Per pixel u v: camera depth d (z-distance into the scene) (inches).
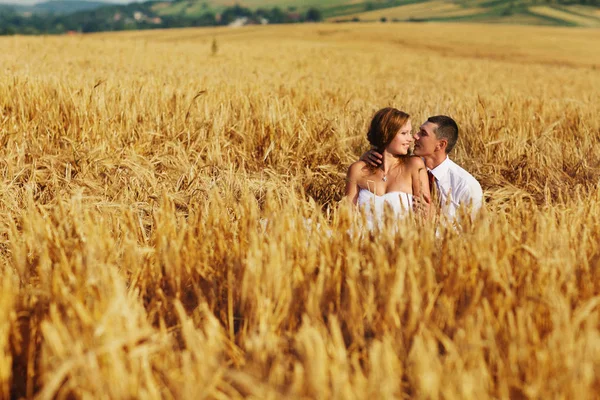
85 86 291.0
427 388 70.3
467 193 172.6
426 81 853.8
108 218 155.6
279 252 102.6
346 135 265.9
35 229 119.3
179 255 109.7
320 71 892.0
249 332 94.3
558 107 347.9
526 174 229.5
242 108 286.8
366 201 167.3
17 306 97.0
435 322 94.2
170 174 211.5
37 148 222.7
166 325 103.5
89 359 71.0
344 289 103.4
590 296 99.3
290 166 233.5
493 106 341.1
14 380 88.9
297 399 70.1
